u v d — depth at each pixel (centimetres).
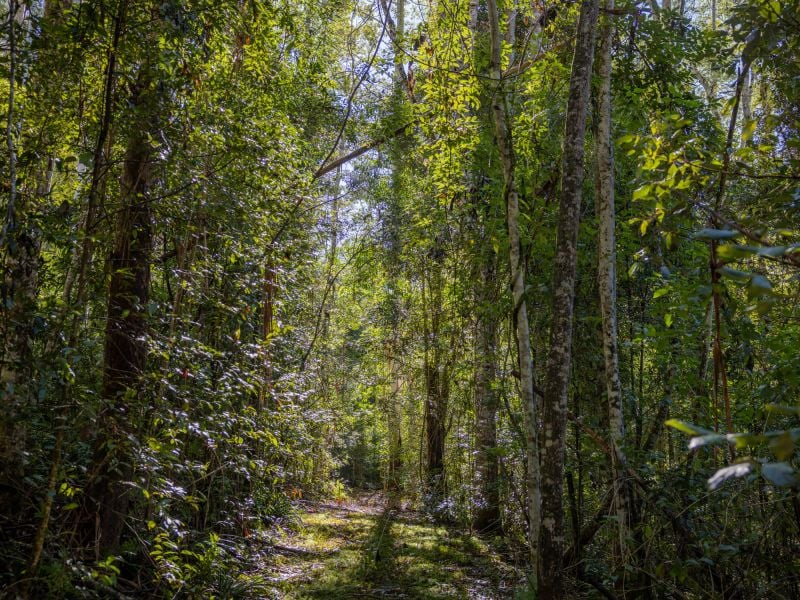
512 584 805
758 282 189
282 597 711
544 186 855
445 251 1365
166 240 694
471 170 969
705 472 561
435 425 1533
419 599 735
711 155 423
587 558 705
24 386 446
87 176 541
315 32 1008
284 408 855
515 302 676
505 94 712
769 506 508
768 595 499
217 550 631
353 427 2072
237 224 660
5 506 494
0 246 429
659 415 696
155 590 541
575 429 791
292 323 1196
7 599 405
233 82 675
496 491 1123
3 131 474
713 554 495
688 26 796
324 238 1225
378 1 871
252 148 616
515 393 1072
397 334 1599
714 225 384
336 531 1135
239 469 668
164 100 525
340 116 1161
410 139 1229
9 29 452
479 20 1208
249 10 688
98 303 574
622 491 616
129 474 546
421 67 939
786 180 412
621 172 838
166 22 487
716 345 401
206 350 578
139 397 536
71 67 488
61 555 428
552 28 807
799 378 464
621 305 848
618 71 785
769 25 445
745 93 1266
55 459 428
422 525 1262
